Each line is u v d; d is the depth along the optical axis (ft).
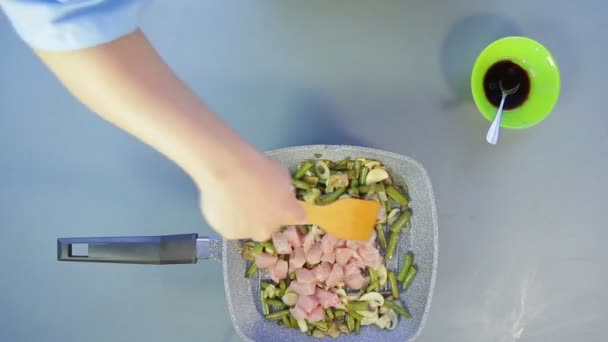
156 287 4.79
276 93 4.73
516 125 4.47
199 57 4.74
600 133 4.68
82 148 4.78
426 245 4.53
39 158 4.79
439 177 4.72
